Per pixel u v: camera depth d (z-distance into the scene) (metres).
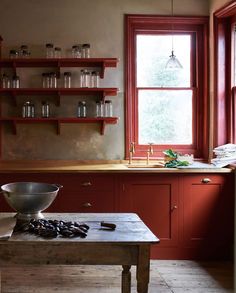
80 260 2.15
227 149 4.45
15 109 4.84
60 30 4.86
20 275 3.81
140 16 4.89
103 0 4.89
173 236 4.37
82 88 4.65
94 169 4.27
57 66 4.84
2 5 4.81
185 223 4.37
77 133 4.90
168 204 4.36
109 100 4.89
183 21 4.93
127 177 4.32
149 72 5.01
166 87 5.01
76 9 4.88
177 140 5.06
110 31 4.91
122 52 4.91
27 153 4.87
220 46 4.75
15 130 4.81
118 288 3.49
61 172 4.25
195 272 3.96
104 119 4.68
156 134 5.04
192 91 5.04
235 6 4.31
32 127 4.87
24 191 2.66
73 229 2.23
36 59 4.65
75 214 2.83
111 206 4.32
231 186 4.38
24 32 4.83
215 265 4.21
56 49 4.73
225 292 3.42
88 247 2.15
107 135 4.93
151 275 3.85
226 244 4.41
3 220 2.46
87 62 4.77
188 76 5.05
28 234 2.22
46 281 3.65
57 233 2.21
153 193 4.34
